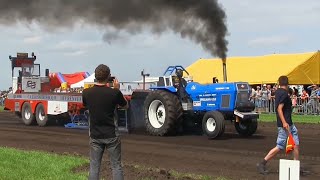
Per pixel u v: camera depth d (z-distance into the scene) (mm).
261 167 8211
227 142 12625
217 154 10531
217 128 12992
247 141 12812
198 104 13969
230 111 13305
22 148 11484
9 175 7512
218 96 13477
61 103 17578
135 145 12180
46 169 8086
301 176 8023
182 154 10578
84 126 17109
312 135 14336
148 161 9672
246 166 8977
